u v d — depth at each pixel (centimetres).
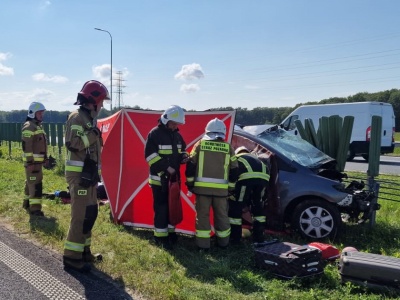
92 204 455
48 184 997
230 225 552
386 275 404
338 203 582
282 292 395
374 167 654
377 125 649
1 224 640
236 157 533
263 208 572
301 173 603
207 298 378
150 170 537
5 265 464
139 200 623
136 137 636
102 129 712
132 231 607
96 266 465
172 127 526
